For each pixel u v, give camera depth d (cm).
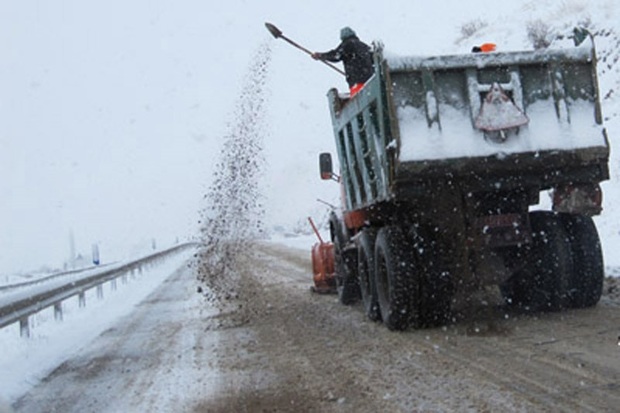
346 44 1013
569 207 751
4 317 916
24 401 637
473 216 712
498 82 693
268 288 1415
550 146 684
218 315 1095
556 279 762
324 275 1242
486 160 676
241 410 527
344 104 973
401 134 671
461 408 467
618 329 656
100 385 675
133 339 955
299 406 520
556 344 620
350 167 931
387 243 759
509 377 529
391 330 777
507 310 820
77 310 1423
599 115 708
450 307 763
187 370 699
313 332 846
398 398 510
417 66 679
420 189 696
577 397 461
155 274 2397
